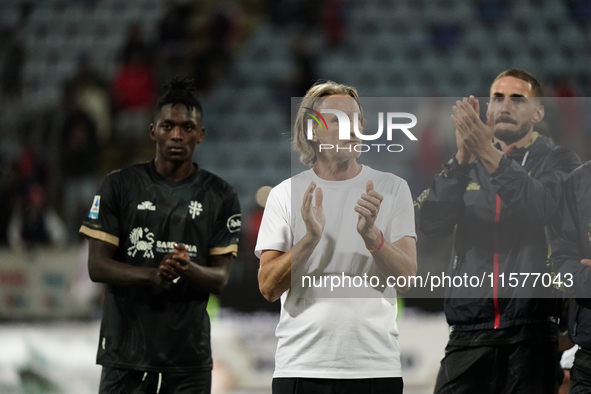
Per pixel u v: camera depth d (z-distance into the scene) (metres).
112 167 32.88
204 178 11.59
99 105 33.25
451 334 10.75
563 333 11.62
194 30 38.03
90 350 19.55
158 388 10.76
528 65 37.88
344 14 40.16
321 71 37.78
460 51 38.84
